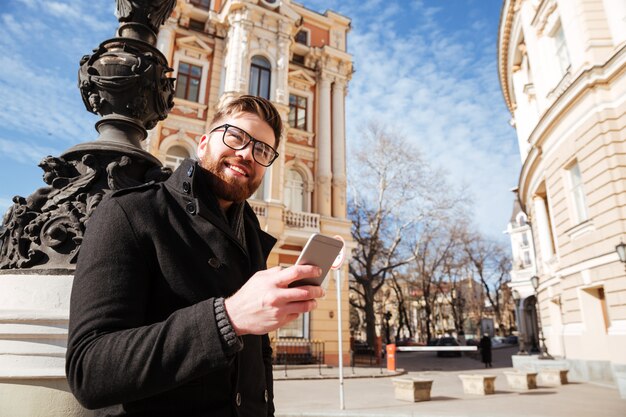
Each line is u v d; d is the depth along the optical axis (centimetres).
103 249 113
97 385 94
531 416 675
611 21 1112
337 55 2158
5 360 201
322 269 113
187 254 129
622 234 980
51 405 193
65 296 233
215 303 102
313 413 768
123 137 300
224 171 154
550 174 1318
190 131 1759
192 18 1939
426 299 3634
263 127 161
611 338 994
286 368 1518
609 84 1059
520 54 1825
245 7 1861
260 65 1884
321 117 2052
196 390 117
